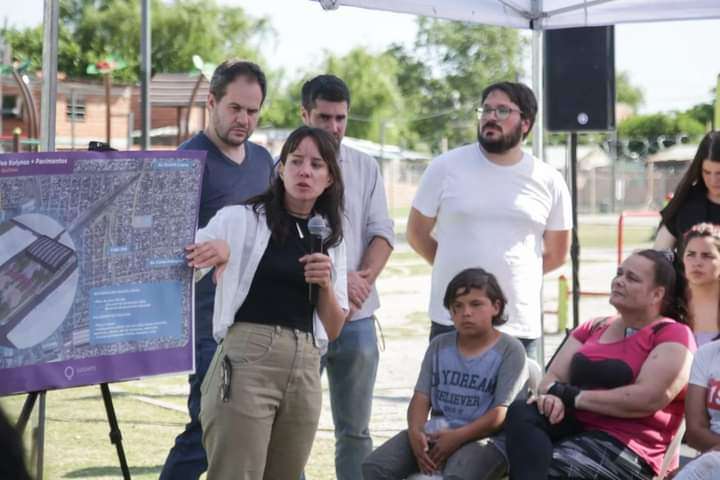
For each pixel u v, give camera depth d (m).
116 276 3.88
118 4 42.06
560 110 7.40
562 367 4.55
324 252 3.94
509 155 5.17
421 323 13.30
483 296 4.56
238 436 3.79
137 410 7.89
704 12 6.19
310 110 4.88
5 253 3.69
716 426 4.21
